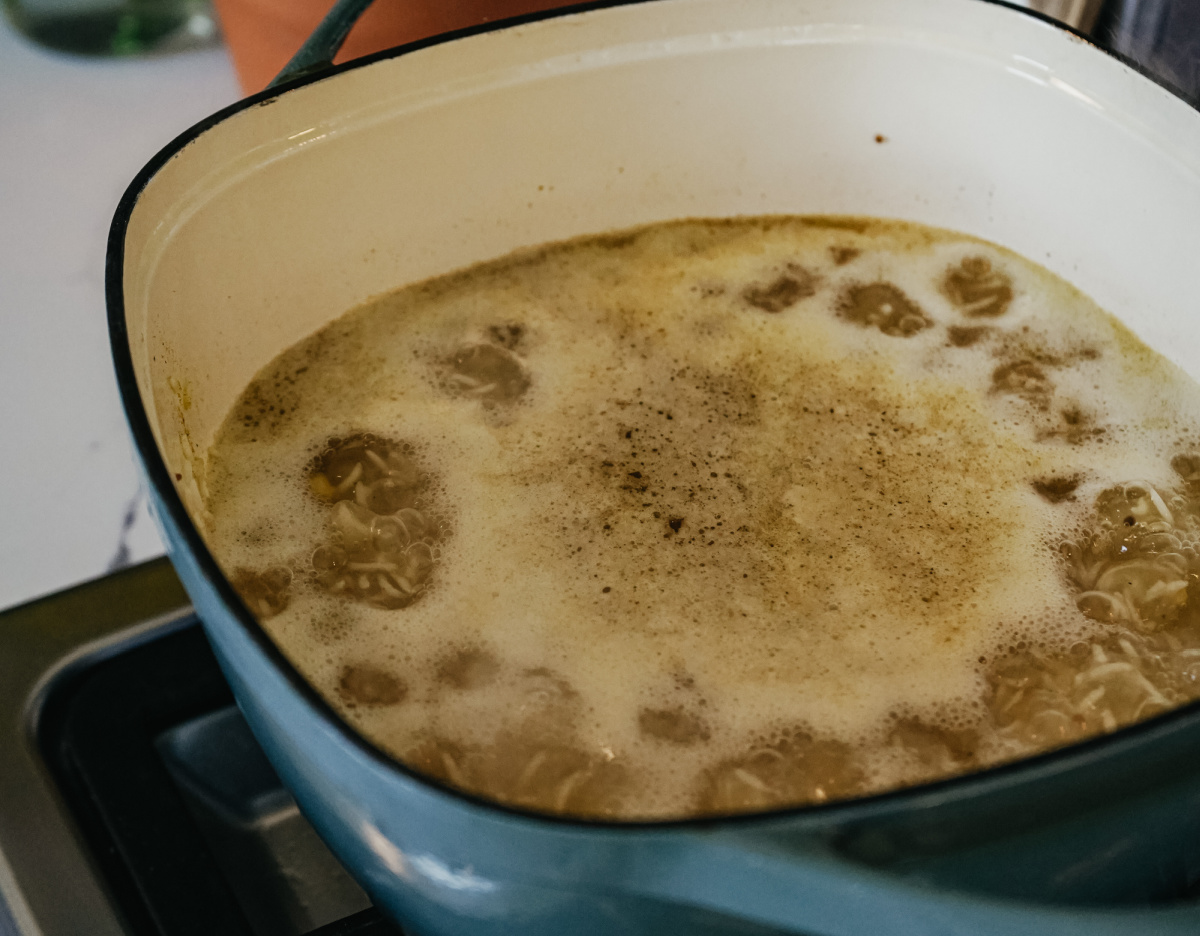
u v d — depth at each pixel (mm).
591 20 416
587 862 302
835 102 441
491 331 439
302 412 421
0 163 538
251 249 409
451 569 399
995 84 429
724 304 448
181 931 372
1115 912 298
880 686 382
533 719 375
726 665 384
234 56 469
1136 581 400
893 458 421
